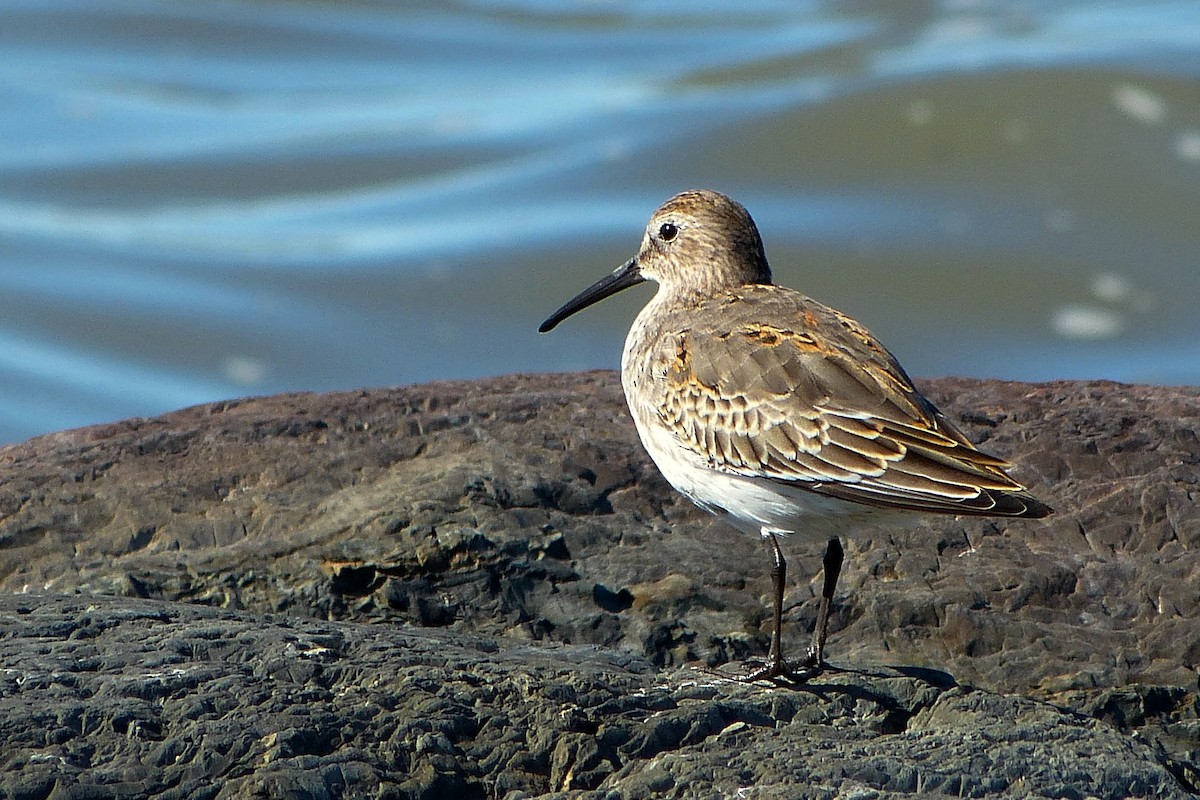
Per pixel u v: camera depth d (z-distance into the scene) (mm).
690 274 13500
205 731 9734
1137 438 14078
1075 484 13617
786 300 12602
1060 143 35531
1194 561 12703
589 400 15008
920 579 12719
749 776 9664
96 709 9805
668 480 12516
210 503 13430
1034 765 9914
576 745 9984
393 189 37344
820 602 12477
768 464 11453
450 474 13500
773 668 11359
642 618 12469
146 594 12375
